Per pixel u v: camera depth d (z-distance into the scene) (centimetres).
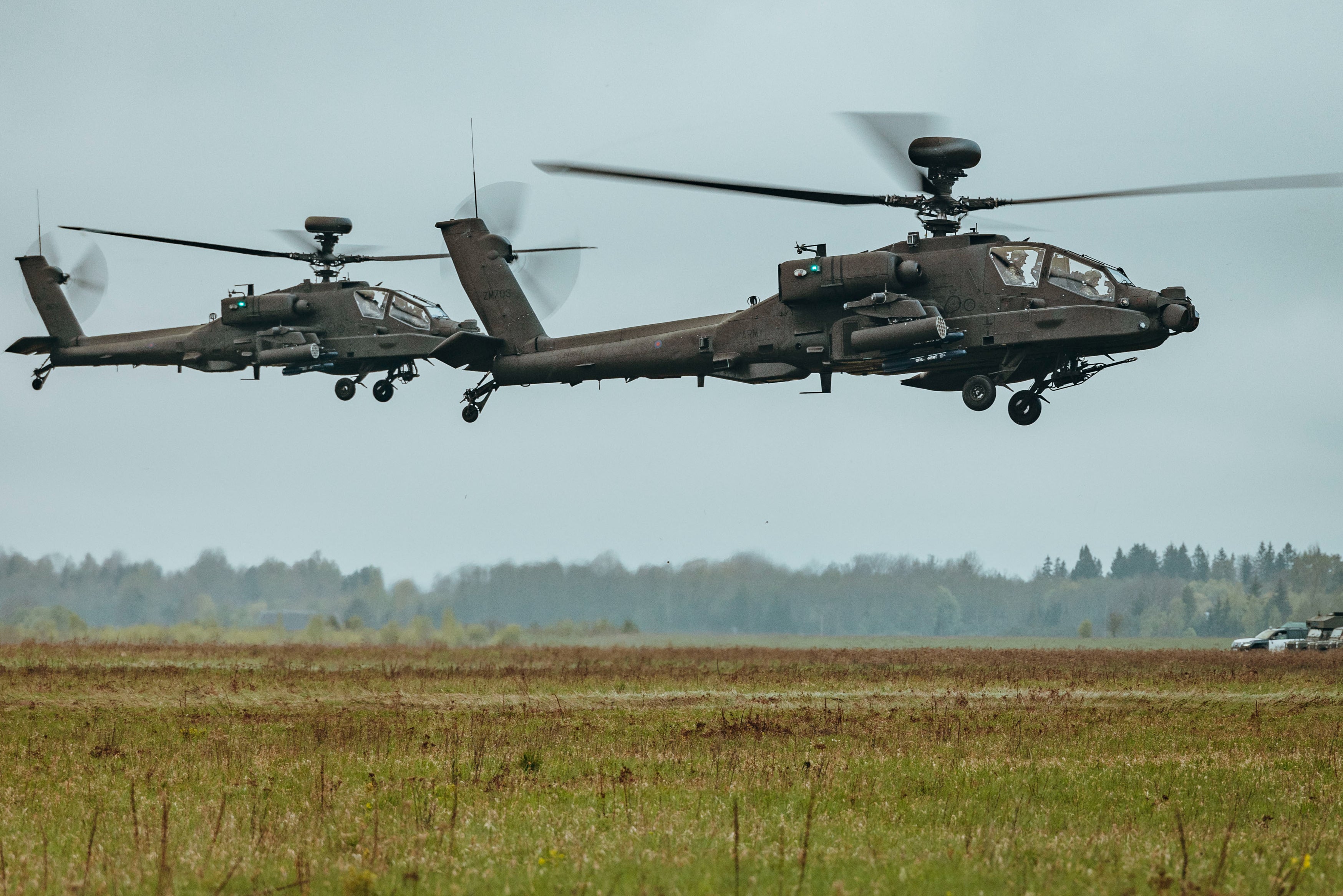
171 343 14175
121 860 3716
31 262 15762
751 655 17825
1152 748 6562
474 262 12150
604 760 5944
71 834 4147
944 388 10262
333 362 13162
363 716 8431
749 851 3775
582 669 13450
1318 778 5428
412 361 13138
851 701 9788
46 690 10262
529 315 11894
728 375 10419
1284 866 3619
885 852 3788
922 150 9381
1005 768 5697
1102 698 10025
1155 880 3431
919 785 5206
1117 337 9019
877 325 9594
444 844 3931
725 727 7444
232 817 4362
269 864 3703
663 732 7350
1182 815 4534
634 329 11119
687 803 4666
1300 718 8331
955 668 14038
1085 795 5012
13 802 4803
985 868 3559
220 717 8381
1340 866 3728
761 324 10225
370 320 13100
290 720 8144
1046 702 9600
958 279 9438
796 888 3322
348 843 3959
